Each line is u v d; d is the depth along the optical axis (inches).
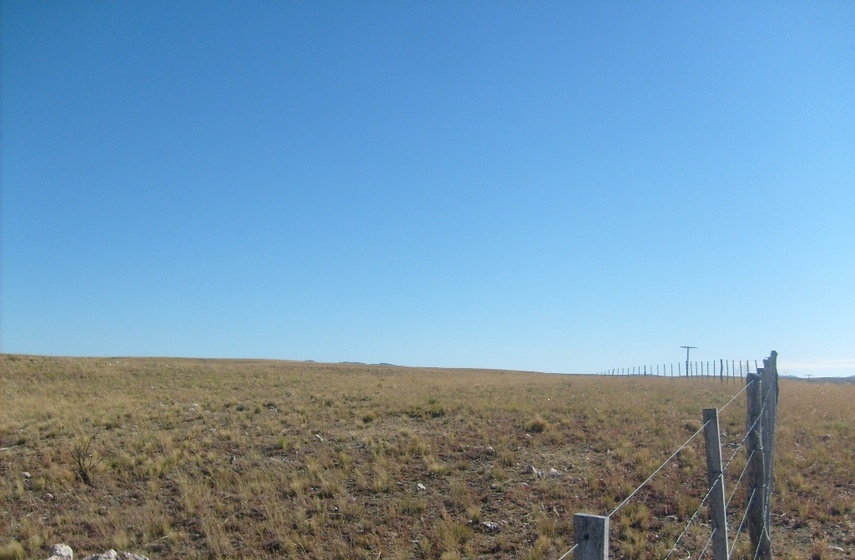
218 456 711.1
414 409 1011.3
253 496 572.4
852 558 422.9
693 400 1160.2
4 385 1472.7
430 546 458.0
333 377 1973.4
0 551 444.5
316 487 603.5
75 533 499.8
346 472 645.3
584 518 156.3
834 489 563.5
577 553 156.3
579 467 652.7
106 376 1737.2
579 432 806.5
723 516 272.8
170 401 1168.8
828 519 495.8
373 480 606.2
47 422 900.6
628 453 687.1
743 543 422.3
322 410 1018.1
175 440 787.4
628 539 462.0
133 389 1418.6
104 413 984.9
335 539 476.4
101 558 418.6
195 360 2967.5
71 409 1040.2
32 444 772.6
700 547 442.6
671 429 811.4
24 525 502.9
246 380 1713.8
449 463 673.0
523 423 871.1
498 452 705.6
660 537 465.4
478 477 628.1
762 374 389.1
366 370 2677.2
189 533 501.4
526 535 483.2
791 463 631.8
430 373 2760.8
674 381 2016.5
